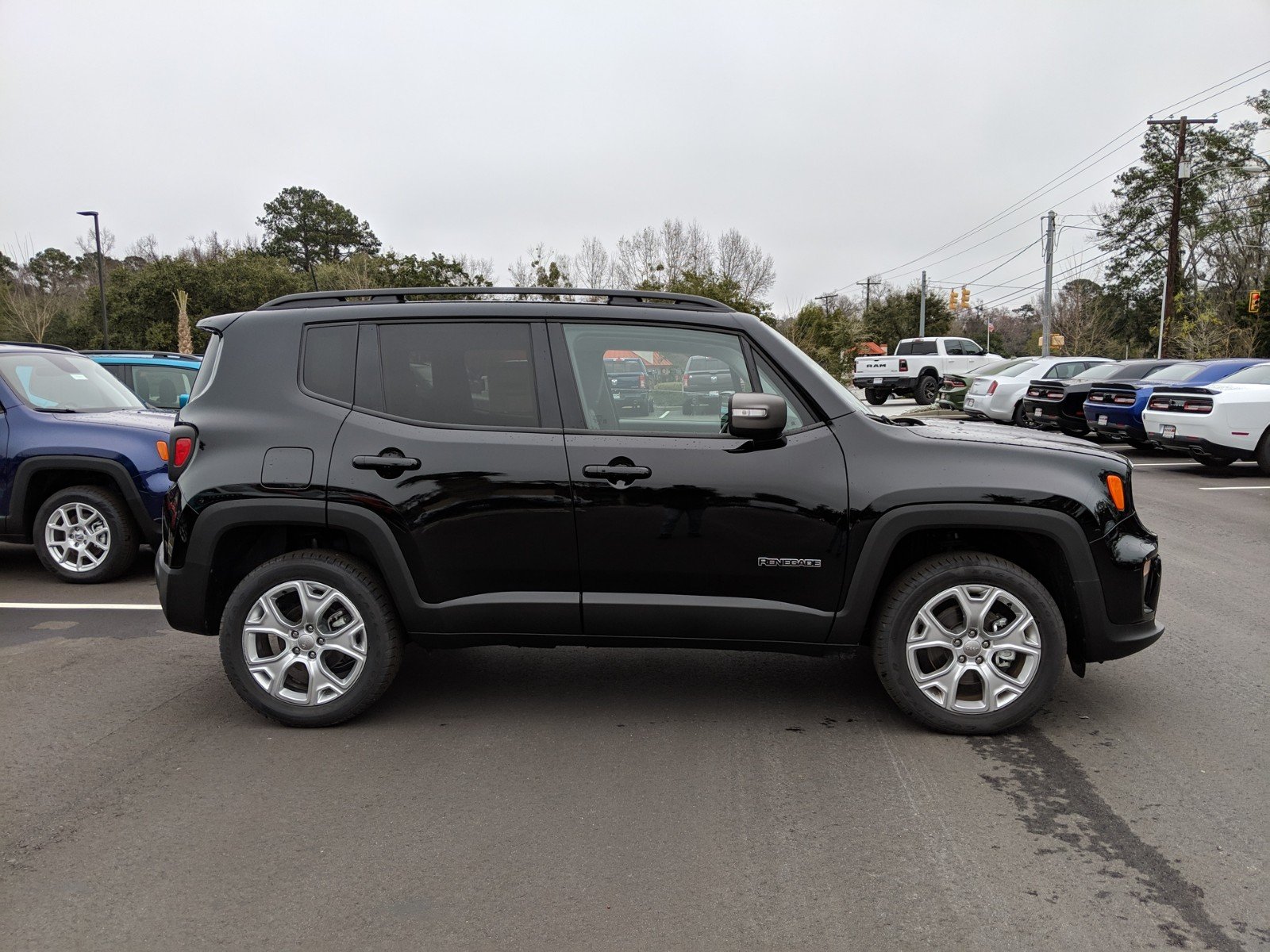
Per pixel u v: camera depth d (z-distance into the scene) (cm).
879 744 391
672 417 397
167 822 320
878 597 404
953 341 2869
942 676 394
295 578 398
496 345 401
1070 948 248
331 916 262
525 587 396
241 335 414
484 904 270
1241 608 611
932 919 262
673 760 375
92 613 596
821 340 3753
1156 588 410
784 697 452
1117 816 326
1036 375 1981
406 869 288
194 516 396
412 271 4975
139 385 992
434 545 392
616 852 300
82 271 7825
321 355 407
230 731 403
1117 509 389
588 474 387
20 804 333
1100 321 5950
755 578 390
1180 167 3659
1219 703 440
